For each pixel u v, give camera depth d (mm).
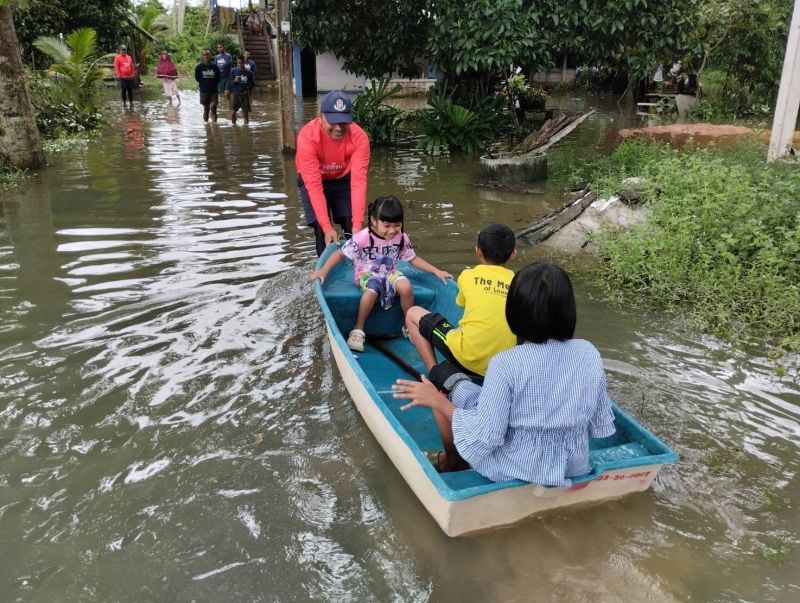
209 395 4062
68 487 3246
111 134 13680
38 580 2707
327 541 2941
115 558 2826
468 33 11688
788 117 7797
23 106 9789
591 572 2771
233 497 3207
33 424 3725
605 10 11508
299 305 5316
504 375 2547
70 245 6586
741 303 5262
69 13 19922
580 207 7332
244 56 15391
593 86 25594
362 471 3414
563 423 2592
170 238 6848
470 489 2672
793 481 3383
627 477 3018
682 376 4359
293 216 7742
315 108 19500
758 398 4117
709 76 16672
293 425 3799
